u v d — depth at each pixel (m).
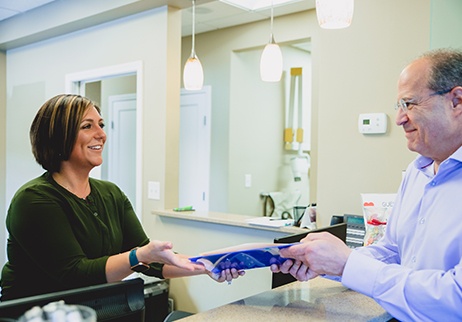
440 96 1.11
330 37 2.38
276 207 4.60
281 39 3.87
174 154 3.19
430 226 1.16
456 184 1.14
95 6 3.36
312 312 1.08
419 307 0.98
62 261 1.35
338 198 2.36
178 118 3.22
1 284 1.45
